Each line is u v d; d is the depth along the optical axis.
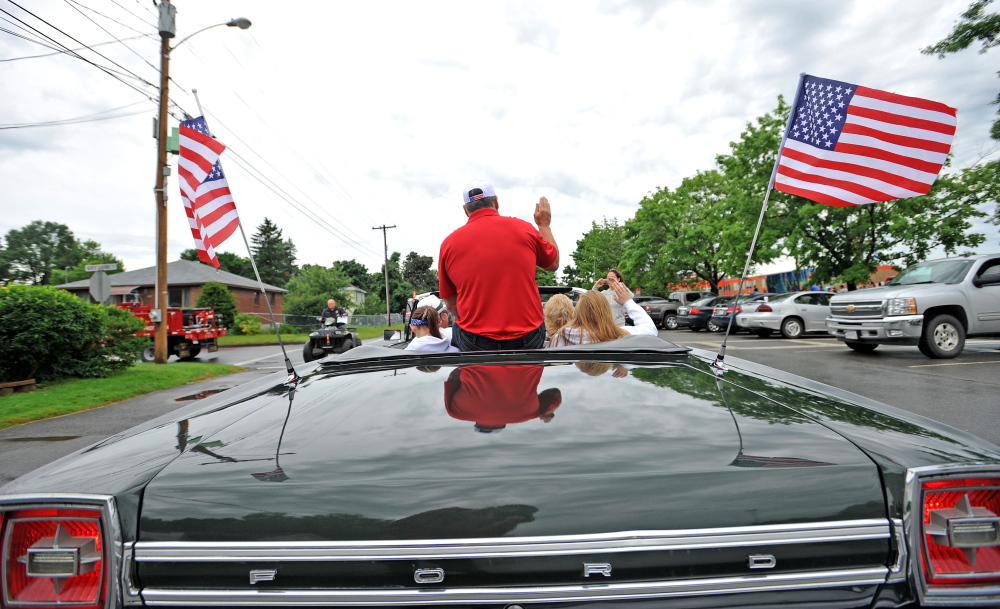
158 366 13.33
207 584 0.96
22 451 5.79
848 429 1.14
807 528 0.95
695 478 0.96
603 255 44.34
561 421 1.18
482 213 2.26
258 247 84.62
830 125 2.31
